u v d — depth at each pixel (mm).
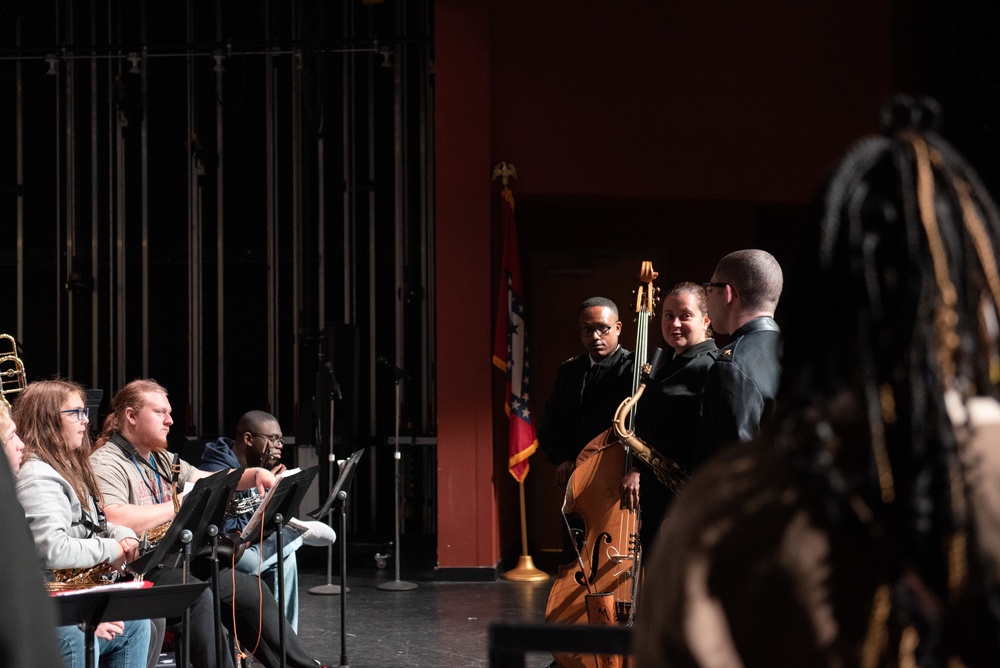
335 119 9078
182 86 9078
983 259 784
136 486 3898
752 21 7191
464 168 6832
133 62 8430
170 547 3244
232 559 3926
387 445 8805
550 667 4094
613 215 8094
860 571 760
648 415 3314
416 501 8828
